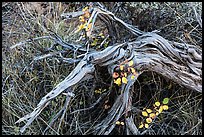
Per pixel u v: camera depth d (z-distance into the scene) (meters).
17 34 2.40
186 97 1.98
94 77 1.84
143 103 2.05
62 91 1.71
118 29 1.97
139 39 1.84
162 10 2.04
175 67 1.80
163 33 2.08
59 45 2.09
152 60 1.76
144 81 2.01
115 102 1.83
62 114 1.89
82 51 1.94
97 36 2.07
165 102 1.87
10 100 2.03
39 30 2.32
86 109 1.92
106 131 1.87
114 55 1.73
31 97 2.07
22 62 2.20
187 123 1.96
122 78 1.70
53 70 2.15
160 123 2.00
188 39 2.07
